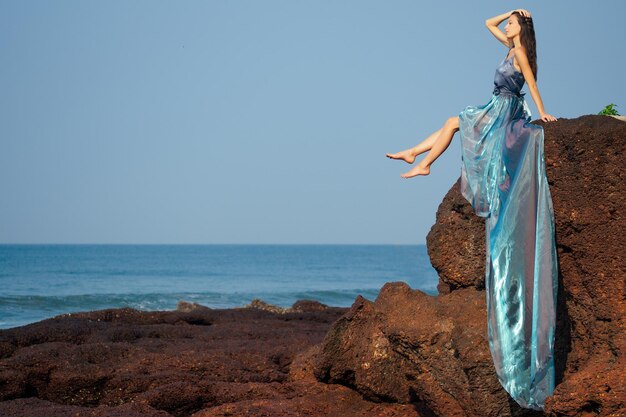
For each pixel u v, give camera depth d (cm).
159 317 2108
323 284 7556
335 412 1077
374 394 1080
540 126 895
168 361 1347
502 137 909
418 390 955
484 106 934
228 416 1062
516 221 876
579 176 878
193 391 1154
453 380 906
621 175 859
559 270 911
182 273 9281
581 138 875
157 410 1092
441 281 1090
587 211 876
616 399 788
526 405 845
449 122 965
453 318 923
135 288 6175
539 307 856
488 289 879
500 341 858
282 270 10956
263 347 1495
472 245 997
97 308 4172
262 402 1092
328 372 1145
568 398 809
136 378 1248
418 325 930
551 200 888
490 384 877
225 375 1320
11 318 3516
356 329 1125
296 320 2273
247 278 8469
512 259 872
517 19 941
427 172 969
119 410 1065
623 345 848
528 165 884
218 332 1745
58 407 1095
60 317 2016
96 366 1306
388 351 1070
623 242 863
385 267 12606
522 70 916
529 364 849
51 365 1291
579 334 908
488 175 909
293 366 1306
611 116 894
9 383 1249
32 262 11225
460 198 1006
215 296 5162
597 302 884
